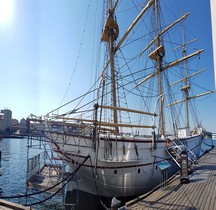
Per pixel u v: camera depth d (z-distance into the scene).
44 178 10.38
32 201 12.83
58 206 11.46
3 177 23.20
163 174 12.13
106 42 17.12
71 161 10.43
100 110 9.99
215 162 19.05
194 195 8.88
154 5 23.17
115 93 14.87
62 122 10.69
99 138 10.06
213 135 31.80
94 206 10.56
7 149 63.34
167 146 14.22
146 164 11.52
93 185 10.61
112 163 10.08
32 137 10.58
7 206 6.99
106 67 15.12
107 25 16.78
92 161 9.93
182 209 7.22
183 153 11.74
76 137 10.28
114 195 10.56
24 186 19.05
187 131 29.52
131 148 10.73
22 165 33.00
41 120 10.80
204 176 12.91
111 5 17.20
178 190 9.77
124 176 10.46
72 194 10.87
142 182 11.23
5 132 95.88
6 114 99.25
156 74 22.50
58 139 10.66
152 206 7.59
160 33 22.59
